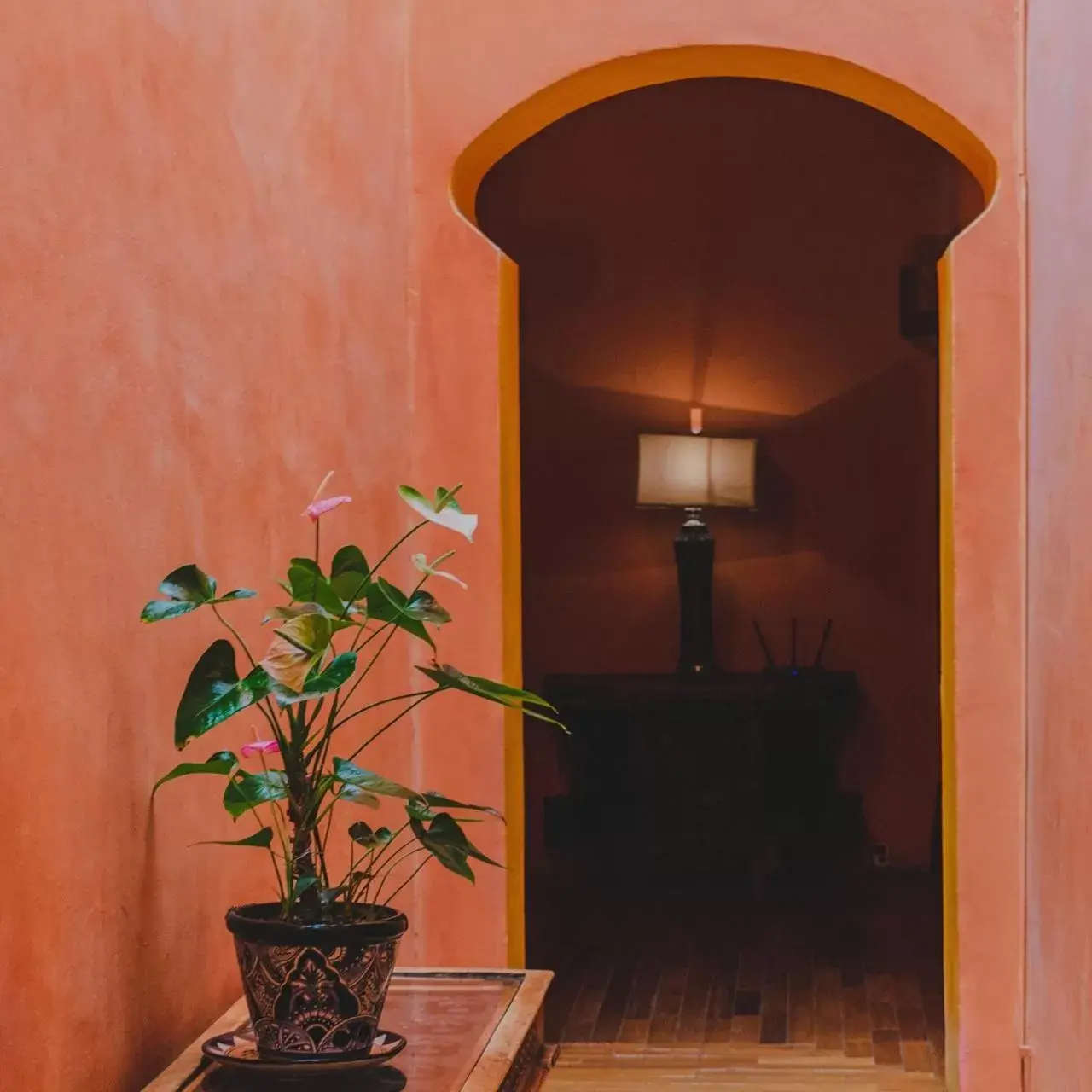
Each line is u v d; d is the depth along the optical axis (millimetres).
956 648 3654
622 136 7059
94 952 2061
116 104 2172
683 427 7270
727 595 7273
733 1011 4875
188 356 2436
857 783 7117
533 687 7375
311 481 3055
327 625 2076
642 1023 4738
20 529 1867
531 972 2754
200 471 2484
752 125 6969
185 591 2084
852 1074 4172
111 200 2150
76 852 2010
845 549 7180
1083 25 2988
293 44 3000
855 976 5328
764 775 6969
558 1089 4059
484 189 7145
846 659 7168
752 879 6824
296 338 2982
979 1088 3641
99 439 2100
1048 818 3352
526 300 7309
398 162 3717
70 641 2000
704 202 7156
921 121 3834
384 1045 2203
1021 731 3633
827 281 7141
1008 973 3637
